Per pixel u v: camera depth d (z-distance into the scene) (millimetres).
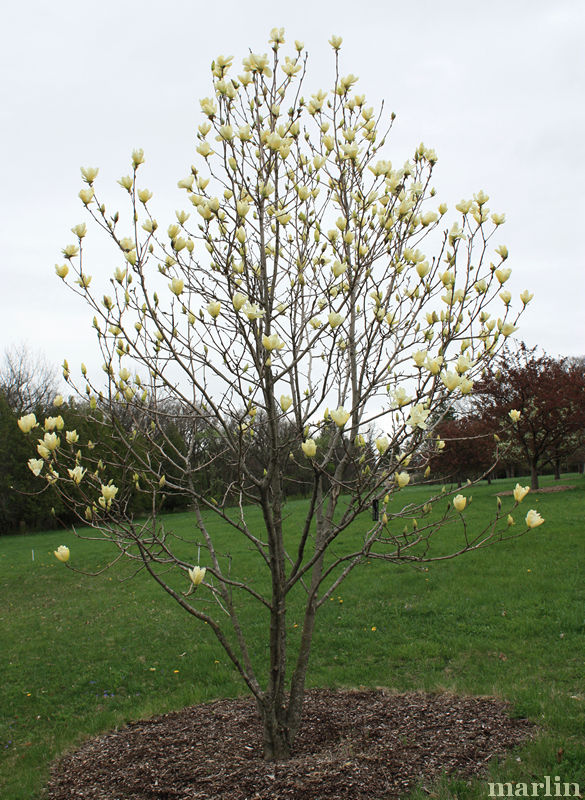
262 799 3586
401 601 8828
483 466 22531
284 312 3744
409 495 21688
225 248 4297
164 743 4672
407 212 3662
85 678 7207
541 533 11711
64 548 3307
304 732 4605
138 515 22500
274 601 4145
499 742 4180
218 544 15359
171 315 3551
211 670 6980
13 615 11008
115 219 3338
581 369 21125
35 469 3207
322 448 5117
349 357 4363
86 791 4008
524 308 3430
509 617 7566
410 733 4418
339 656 7008
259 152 3951
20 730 5887
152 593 11359
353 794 3582
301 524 16844
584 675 5602
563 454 20594
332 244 3906
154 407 3965
